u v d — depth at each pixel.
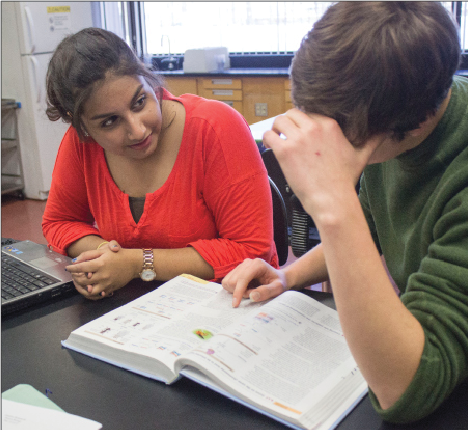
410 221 0.92
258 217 1.30
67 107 1.11
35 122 4.57
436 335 0.68
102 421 0.72
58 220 1.48
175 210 1.33
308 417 0.68
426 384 0.67
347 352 0.82
